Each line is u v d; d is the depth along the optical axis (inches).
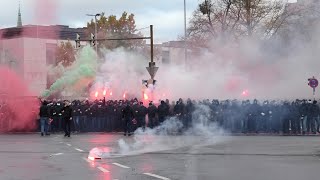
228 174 474.3
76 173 484.1
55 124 1194.6
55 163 573.3
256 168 519.5
